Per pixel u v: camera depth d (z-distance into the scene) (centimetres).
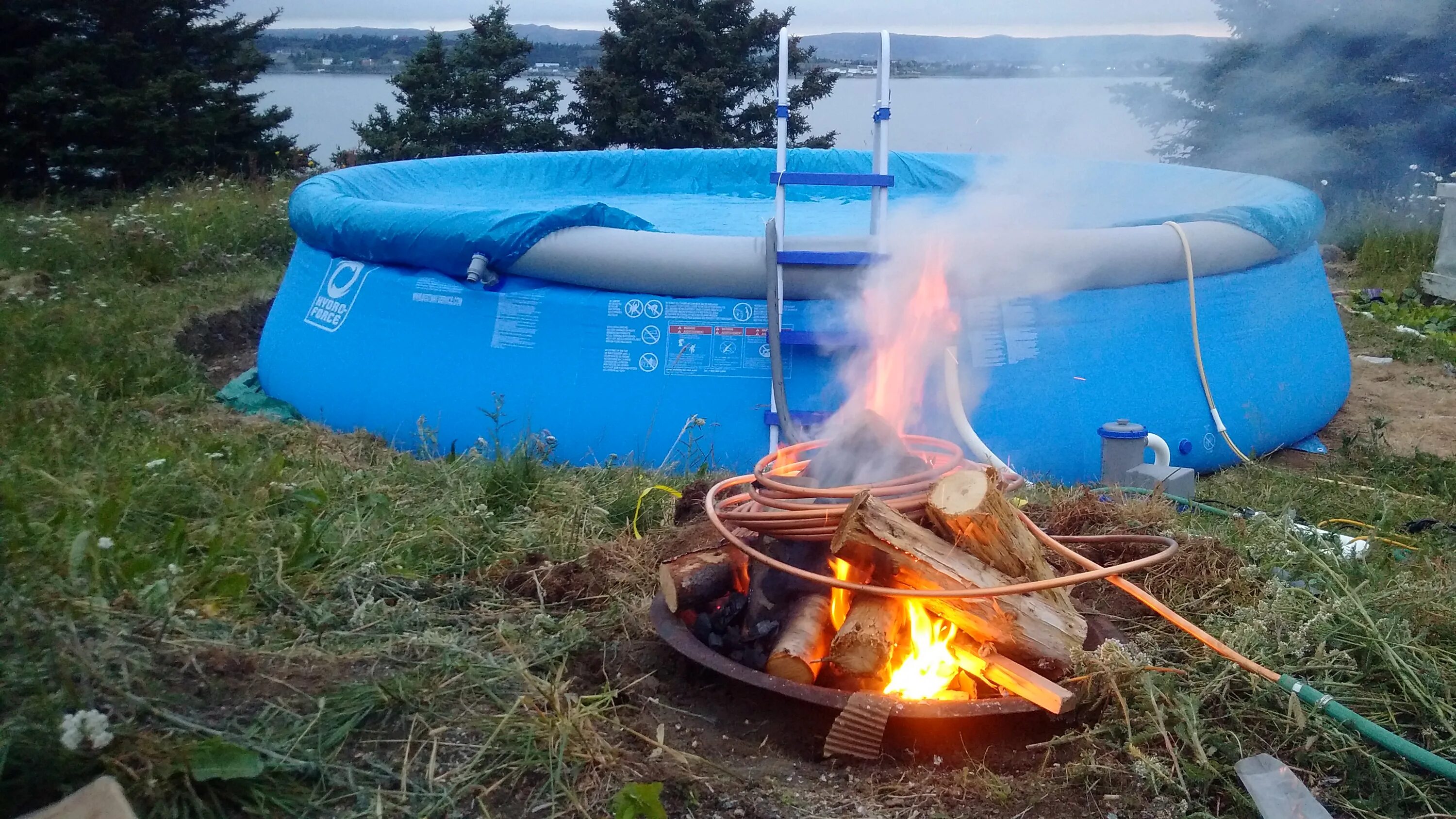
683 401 471
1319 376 556
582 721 243
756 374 470
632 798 212
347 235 550
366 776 224
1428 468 485
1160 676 260
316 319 561
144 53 1416
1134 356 488
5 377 510
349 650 268
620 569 334
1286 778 231
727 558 294
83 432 432
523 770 229
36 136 1330
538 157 941
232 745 211
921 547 248
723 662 257
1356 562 323
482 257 490
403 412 508
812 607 274
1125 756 242
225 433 476
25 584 246
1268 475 488
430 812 216
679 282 474
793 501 277
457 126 1633
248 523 342
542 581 326
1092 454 473
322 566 324
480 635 290
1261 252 528
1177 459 490
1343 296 881
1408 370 687
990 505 249
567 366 481
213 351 725
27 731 199
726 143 1612
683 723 259
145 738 210
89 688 218
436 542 349
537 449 461
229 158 1477
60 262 826
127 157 1367
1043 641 255
